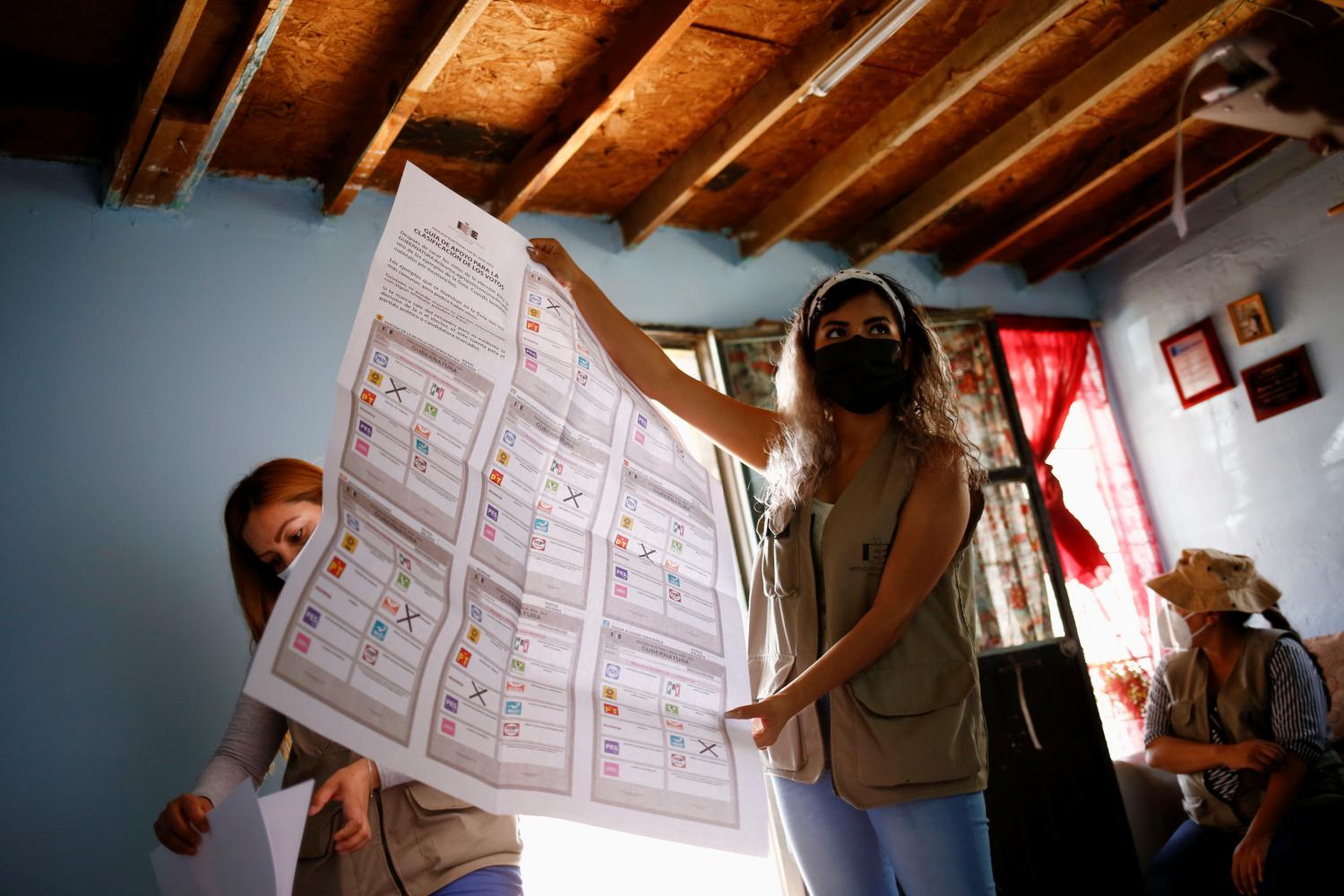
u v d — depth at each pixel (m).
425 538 1.10
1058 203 3.96
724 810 1.20
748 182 3.68
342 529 1.01
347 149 2.96
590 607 1.26
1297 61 3.01
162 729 2.49
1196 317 4.35
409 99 2.67
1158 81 3.48
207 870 1.21
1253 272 4.14
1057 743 3.62
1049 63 3.28
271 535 1.65
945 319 4.09
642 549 1.37
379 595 1.02
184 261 2.87
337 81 2.76
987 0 2.92
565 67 2.88
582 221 3.67
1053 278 4.75
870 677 1.38
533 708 1.13
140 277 2.80
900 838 1.35
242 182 3.04
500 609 1.15
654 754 1.19
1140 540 4.43
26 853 2.29
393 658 1.00
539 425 1.32
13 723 2.35
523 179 3.16
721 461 3.62
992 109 3.50
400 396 1.16
